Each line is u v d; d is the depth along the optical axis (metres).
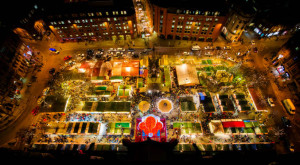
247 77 65.56
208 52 74.62
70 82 67.88
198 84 65.19
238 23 69.19
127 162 13.33
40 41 81.69
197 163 14.23
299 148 49.94
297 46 54.06
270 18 67.12
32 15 77.81
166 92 63.81
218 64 69.50
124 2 70.19
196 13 67.06
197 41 79.62
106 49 79.00
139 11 87.12
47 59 75.69
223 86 63.28
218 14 66.19
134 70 67.31
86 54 77.69
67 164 14.26
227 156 14.87
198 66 70.19
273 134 53.06
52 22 73.12
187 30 75.00
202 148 49.97
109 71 68.50
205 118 57.84
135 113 59.56
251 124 53.44
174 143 14.75
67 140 54.22
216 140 53.22
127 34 79.56
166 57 71.19
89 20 72.75
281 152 49.69
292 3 59.62
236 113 58.34
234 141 52.53
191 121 57.09
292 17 63.22
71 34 79.06
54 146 51.84
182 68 66.50
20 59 67.94
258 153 14.65
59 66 73.50
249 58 70.75
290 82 59.78
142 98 62.69
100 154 15.84
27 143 53.75
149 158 13.61
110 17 71.06
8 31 62.94
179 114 58.97
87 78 68.81
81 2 71.19
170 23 72.88
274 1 62.25
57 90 65.69
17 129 56.75
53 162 14.50
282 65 62.25
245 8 65.00
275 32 72.06
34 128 56.88
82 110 58.59
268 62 68.44
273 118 56.19
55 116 59.56
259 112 57.84
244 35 78.44
